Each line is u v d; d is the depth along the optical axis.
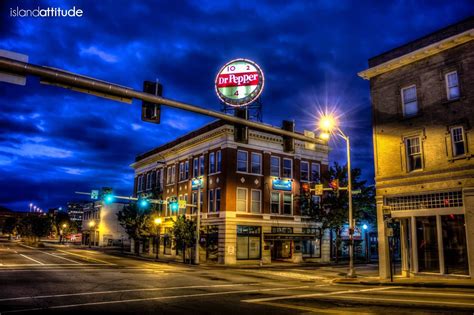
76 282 19.69
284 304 13.00
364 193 39.03
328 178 40.50
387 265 23.19
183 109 9.66
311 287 18.86
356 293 15.88
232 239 39.62
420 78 23.03
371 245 51.44
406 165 23.16
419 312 10.72
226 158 41.16
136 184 64.19
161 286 18.56
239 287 18.59
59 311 11.80
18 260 35.38
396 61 23.95
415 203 22.67
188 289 17.50
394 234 21.70
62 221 114.19
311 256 45.12
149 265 34.78
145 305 12.98
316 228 45.62
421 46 23.03
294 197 45.16
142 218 52.09
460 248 20.56
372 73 25.50
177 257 47.78
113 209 84.50
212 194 43.06
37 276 22.23
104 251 63.25
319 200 45.22
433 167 21.78
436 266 21.58
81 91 8.47
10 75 7.68
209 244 41.62
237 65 40.09
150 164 60.03
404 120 23.52
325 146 49.06
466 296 13.92
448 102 21.48
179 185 50.12
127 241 84.38
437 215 21.47
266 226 42.34
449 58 21.73
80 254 49.91
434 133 21.97
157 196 53.38
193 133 48.22
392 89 24.45
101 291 16.48
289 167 46.00
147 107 9.25
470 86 20.66
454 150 21.09
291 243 43.94
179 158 50.97
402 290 16.78
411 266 22.88
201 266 36.06
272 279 23.69
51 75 7.94
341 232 44.62
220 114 10.32
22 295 15.19
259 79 38.97
